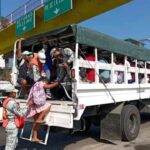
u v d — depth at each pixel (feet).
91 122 30.12
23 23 72.13
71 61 23.18
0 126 37.86
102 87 24.99
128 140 27.78
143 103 32.94
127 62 29.12
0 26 96.68
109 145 26.86
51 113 22.82
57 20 62.39
